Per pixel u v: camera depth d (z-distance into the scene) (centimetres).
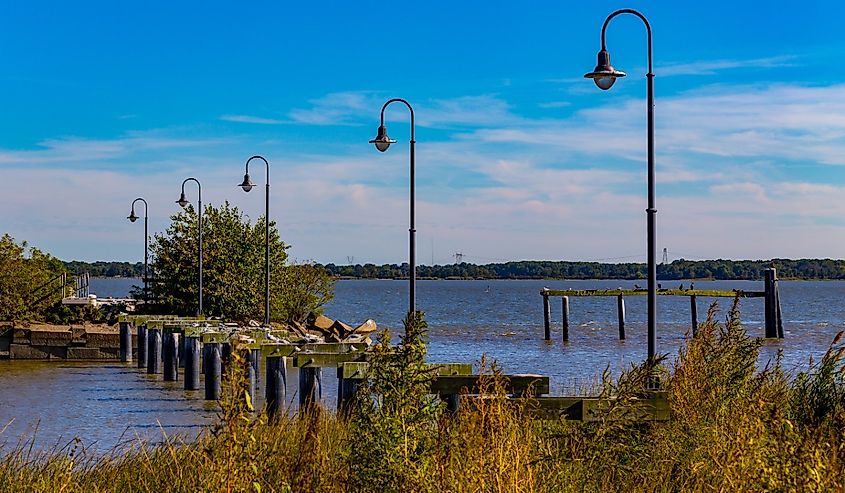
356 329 4406
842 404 1092
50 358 3441
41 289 3950
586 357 3981
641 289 5166
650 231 1434
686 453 849
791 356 3719
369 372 816
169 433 1830
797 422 962
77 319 3997
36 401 2341
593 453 823
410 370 807
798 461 661
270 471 757
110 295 12788
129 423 1984
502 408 801
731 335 1091
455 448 760
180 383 2728
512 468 722
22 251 3906
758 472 678
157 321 3056
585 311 8906
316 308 4703
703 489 782
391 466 746
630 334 5575
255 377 2323
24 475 940
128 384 2705
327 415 1257
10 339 3441
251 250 4231
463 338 5178
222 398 696
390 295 14650
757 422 761
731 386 986
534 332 5691
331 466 810
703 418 917
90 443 1708
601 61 1502
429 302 11206
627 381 937
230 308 4162
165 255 4169
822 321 6962
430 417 803
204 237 4194
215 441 700
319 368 1719
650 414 902
